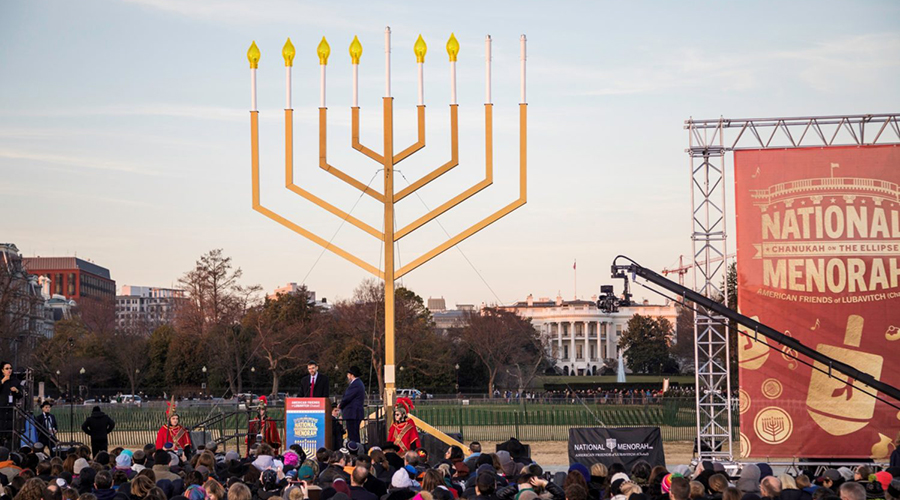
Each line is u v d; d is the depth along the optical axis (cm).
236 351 8075
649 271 2423
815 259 2503
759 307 2516
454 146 2089
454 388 9319
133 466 1405
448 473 1361
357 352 8475
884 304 2477
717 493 1136
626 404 5666
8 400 2094
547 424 4856
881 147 2497
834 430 2472
